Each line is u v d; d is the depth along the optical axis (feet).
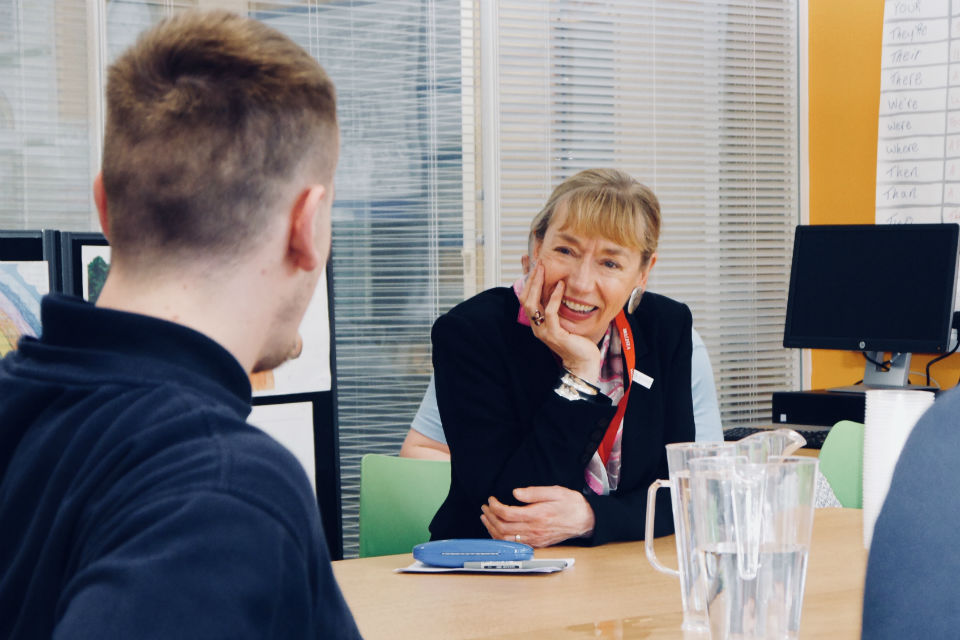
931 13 11.53
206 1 11.05
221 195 2.25
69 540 1.99
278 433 9.25
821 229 11.51
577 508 5.62
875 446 4.93
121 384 2.11
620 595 4.54
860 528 5.96
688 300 13.17
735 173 13.34
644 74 12.84
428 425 8.09
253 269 2.32
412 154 11.96
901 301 10.98
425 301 12.06
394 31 11.83
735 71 13.26
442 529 6.23
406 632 4.00
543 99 12.39
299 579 1.98
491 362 6.26
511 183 12.28
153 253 2.27
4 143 10.31
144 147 2.25
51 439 2.11
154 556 1.81
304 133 2.35
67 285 8.59
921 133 11.68
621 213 5.97
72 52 10.52
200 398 2.13
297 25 11.46
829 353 13.05
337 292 11.80
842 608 4.24
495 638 3.90
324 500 9.48
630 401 6.33
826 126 13.11
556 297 5.99
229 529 1.87
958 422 2.27
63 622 1.76
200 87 2.27
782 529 3.29
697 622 3.95
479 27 12.10
